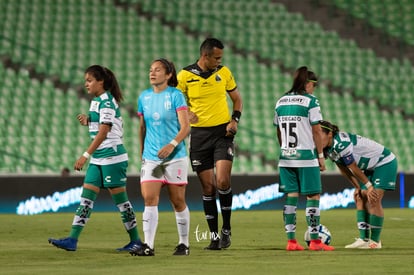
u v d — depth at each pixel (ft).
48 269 80.28
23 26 296.51
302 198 224.53
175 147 91.86
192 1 324.19
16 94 265.34
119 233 139.54
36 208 208.03
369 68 313.73
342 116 289.53
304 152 106.22
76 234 103.14
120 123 105.09
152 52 298.35
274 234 138.00
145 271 77.87
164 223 165.78
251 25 319.68
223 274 75.15
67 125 256.73
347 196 227.20
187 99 111.04
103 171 103.40
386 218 183.32
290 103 107.34
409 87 307.17
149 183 92.79
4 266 83.92
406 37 327.26
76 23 303.89
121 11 313.32
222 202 109.40
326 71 307.99
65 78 275.80
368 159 113.50
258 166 257.75
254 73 299.17
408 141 283.79
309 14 329.11
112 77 104.12
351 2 335.26
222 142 109.60
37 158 241.96
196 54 301.63
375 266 83.10
